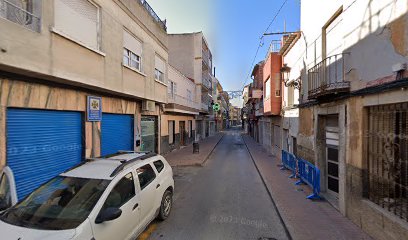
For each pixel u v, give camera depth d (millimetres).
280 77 15297
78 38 7016
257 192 8352
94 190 3854
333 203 6812
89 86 7574
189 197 7730
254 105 30250
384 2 4512
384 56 4508
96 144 8594
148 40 11711
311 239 4801
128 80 9672
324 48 7840
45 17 5645
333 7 6934
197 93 27891
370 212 4871
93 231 3299
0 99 5242
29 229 3164
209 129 41406
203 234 5129
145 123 13711
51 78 6176
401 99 4055
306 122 9500
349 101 5801
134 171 4762
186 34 28328
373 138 5047
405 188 4234
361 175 5242
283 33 12203
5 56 4699
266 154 18375
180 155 16969
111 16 8453
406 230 3840
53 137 6867
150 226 5473
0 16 4656
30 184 6098
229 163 14531
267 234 5184
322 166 7984
